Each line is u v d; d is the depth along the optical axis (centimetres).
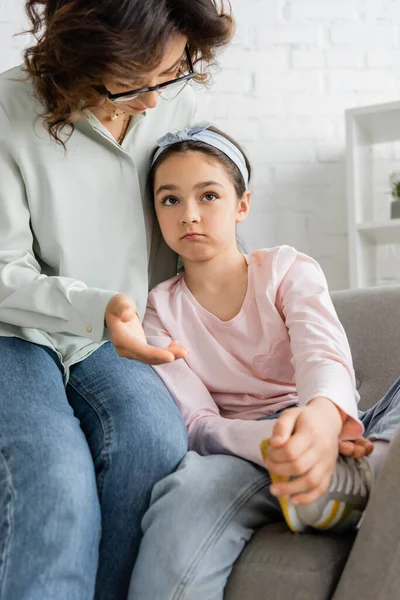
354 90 246
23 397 97
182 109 136
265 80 245
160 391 110
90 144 119
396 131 234
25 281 106
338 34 247
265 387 120
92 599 87
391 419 106
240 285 125
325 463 87
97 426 102
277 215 242
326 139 244
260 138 244
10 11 237
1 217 112
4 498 86
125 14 99
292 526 91
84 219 117
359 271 220
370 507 84
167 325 125
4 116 114
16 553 82
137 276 121
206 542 90
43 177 115
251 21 247
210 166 123
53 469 87
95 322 97
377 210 243
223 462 100
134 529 96
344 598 83
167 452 99
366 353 144
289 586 86
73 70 104
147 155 129
